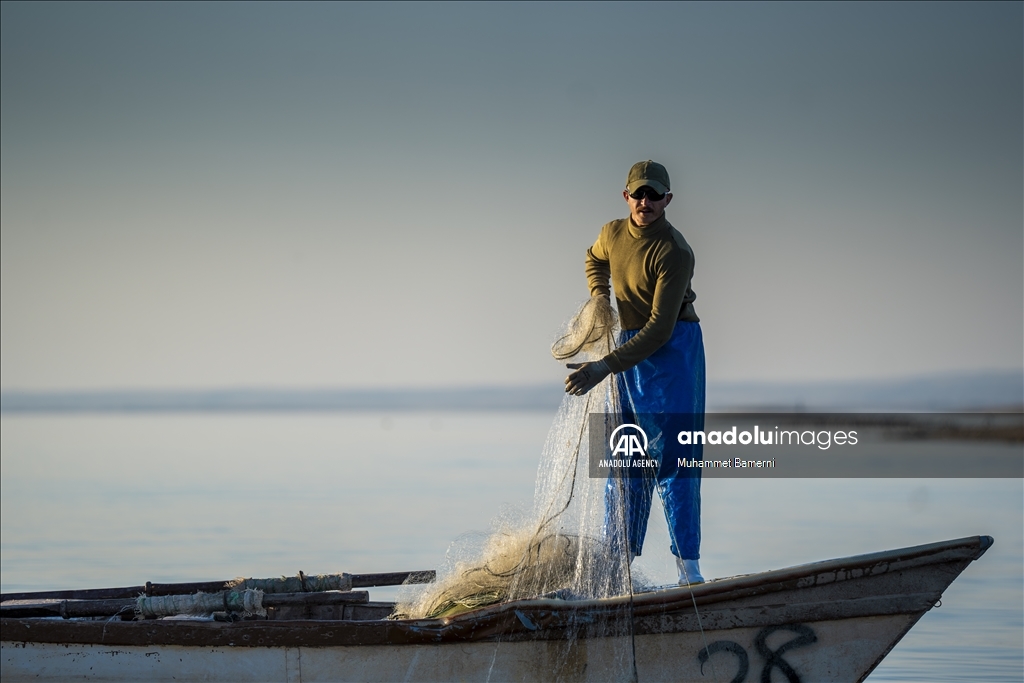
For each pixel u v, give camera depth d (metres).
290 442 71.06
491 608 9.55
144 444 69.31
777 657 9.19
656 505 10.36
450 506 30.31
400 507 30.22
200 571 20.08
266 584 11.99
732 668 9.25
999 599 17.42
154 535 25.25
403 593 11.40
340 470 45.00
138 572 20.06
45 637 10.18
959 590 18.25
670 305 9.81
